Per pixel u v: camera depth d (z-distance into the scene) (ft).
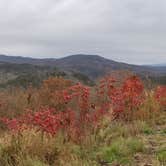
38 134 27.45
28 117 30.12
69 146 28.02
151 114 38.06
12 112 52.49
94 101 36.04
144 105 38.91
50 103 45.68
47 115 28.73
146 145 28.58
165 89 44.24
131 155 26.35
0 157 25.12
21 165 24.09
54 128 28.37
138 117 37.01
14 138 26.68
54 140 27.48
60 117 30.04
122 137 30.50
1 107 53.42
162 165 23.27
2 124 37.78
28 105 53.93
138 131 32.94
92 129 31.78
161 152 26.13
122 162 25.22
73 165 24.04
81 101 31.60
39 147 26.03
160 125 36.40
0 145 26.35
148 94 42.73
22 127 28.09
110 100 37.50
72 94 32.14
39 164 24.03
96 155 26.86
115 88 36.99
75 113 31.35
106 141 29.81
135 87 37.35
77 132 29.84
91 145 28.86
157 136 30.99
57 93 45.73
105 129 33.09
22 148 25.68
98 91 37.04
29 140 26.40
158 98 42.09
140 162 24.86
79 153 27.04
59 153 26.05
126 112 36.68
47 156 25.76
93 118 32.22
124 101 36.68
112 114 36.11
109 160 25.85
